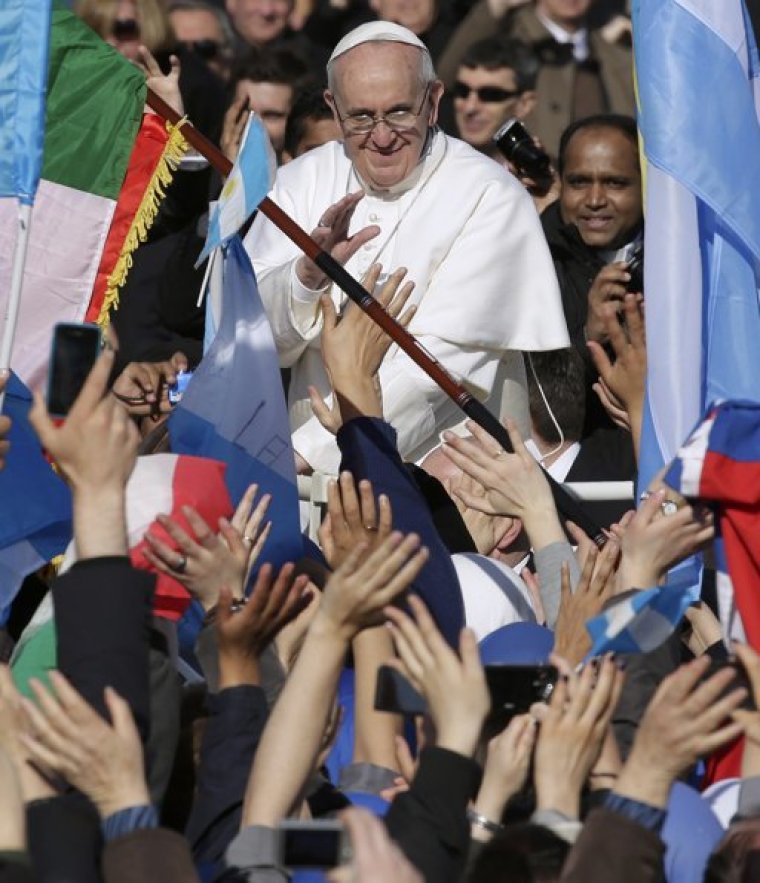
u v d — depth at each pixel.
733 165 22.41
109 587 15.12
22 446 20.66
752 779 16.17
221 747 16.09
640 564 18.19
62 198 23.14
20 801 13.78
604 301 27.09
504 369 26.58
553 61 38.09
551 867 14.49
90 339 16.12
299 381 25.53
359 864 12.58
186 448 20.77
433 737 15.49
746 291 22.66
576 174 29.12
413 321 25.80
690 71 22.42
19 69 20.95
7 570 20.61
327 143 27.08
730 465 17.59
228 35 37.16
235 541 16.92
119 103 23.16
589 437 26.81
